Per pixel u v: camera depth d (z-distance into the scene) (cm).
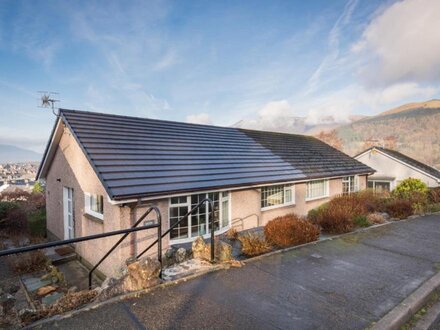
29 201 1809
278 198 1316
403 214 1068
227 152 1343
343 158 2012
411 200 1252
